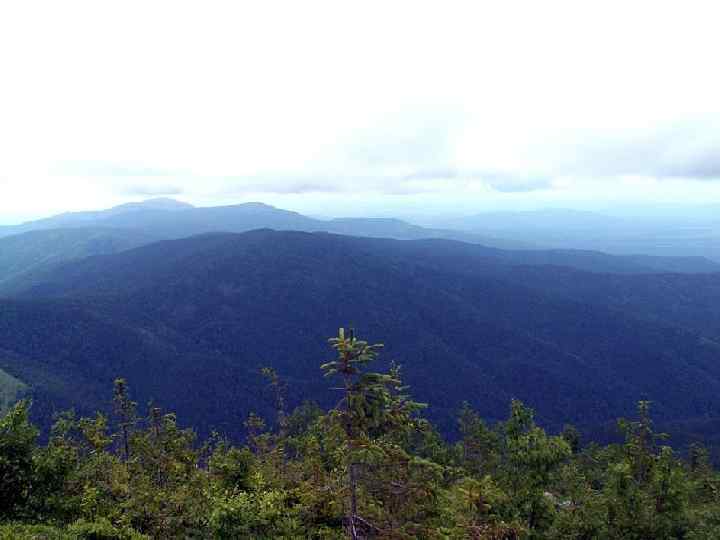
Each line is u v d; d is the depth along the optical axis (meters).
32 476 18.19
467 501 15.27
